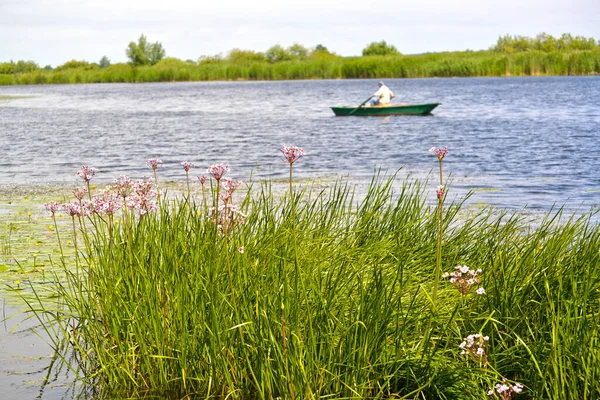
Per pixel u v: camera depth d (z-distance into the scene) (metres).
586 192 13.54
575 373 4.28
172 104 49.91
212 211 4.80
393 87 66.44
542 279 5.31
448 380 4.65
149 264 5.62
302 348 4.51
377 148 21.30
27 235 9.69
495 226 7.25
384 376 4.49
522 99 45.47
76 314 6.50
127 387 5.14
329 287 5.00
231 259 5.41
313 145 22.34
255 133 26.86
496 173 16.11
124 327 5.37
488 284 5.43
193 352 5.03
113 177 16.02
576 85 63.75
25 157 20.23
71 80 111.31
